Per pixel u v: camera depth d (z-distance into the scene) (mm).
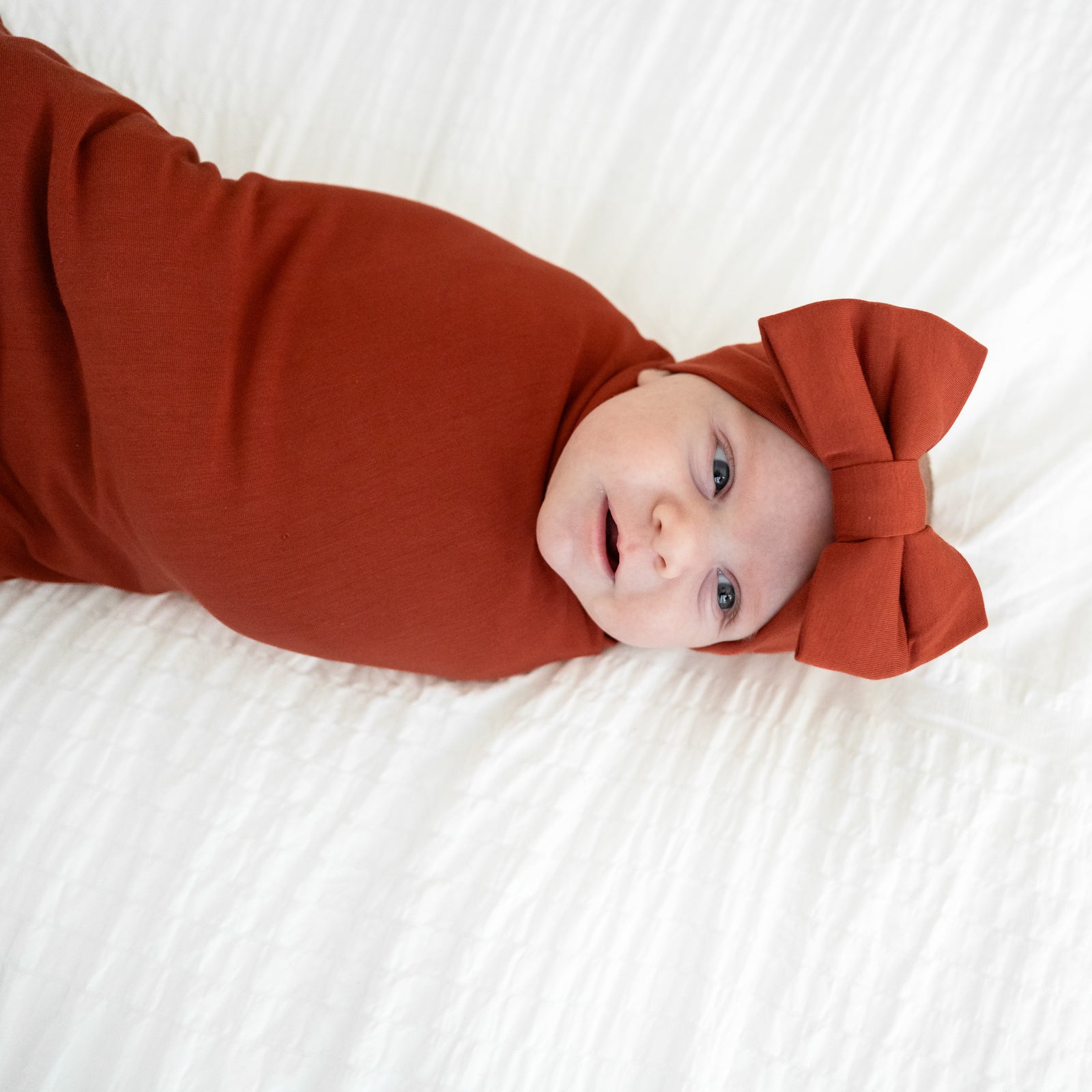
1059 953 1165
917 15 1435
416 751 1233
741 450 1084
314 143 1434
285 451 1059
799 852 1192
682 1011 1131
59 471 1109
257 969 1106
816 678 1306
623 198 1488
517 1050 1101
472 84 1444
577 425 1177
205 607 1167
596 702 1268
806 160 1464
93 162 1033
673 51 1452
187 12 1383
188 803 1153
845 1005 1135
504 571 1157
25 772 1131
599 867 1174
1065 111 1428
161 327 1011
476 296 1157
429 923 1143
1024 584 1343
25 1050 1059
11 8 1346
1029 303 1420
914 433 988
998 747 1258
